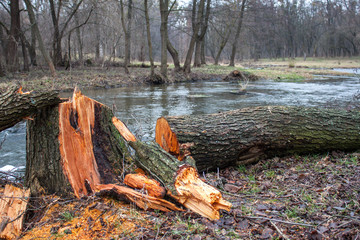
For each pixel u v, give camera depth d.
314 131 4.86
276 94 14.10
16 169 5.11
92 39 27.95
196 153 4.34
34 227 2.76
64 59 25.70
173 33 56.19
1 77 15.90
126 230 2.63
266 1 36.34
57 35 22.53
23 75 17.06
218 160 4.51
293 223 2.66
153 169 3.12
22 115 3.14
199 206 2.81
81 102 3.27
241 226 2.69
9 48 18.88
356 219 2.68
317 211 2.93
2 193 3.21
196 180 2.94
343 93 14.22
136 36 36.75
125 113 9.45
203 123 4.57
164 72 20.22
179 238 2.50
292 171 4.28
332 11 71.94
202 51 37.66
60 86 14.16
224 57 71.56
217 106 10.84
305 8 76.38
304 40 76.06
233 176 4.41
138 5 32.09
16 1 18.70
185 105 11.02
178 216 2.85
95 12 21.66
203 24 29.38
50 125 3.29
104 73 20.11
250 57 74.06
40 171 3.32
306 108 5.19
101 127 3.45
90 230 2.65
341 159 4.62
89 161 3.25
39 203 3.07
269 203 3.22
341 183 3.59
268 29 59.88
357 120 5.19
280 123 4.77
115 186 3.08
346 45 74.69
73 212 2.90
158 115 9.20
